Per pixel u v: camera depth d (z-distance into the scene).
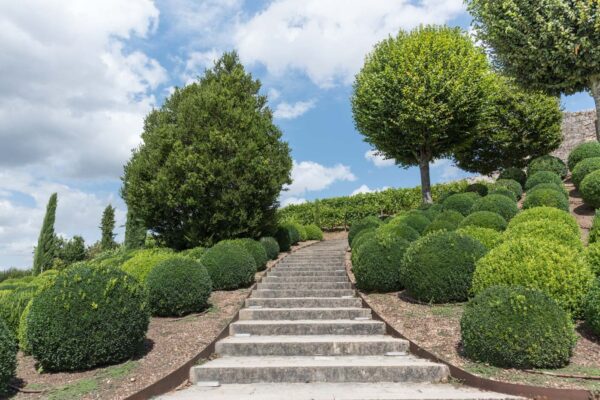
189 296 7.17
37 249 21.33
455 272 6.80
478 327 4.62
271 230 14.03
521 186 16.05
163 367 4.95
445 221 10.15
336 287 9.48
